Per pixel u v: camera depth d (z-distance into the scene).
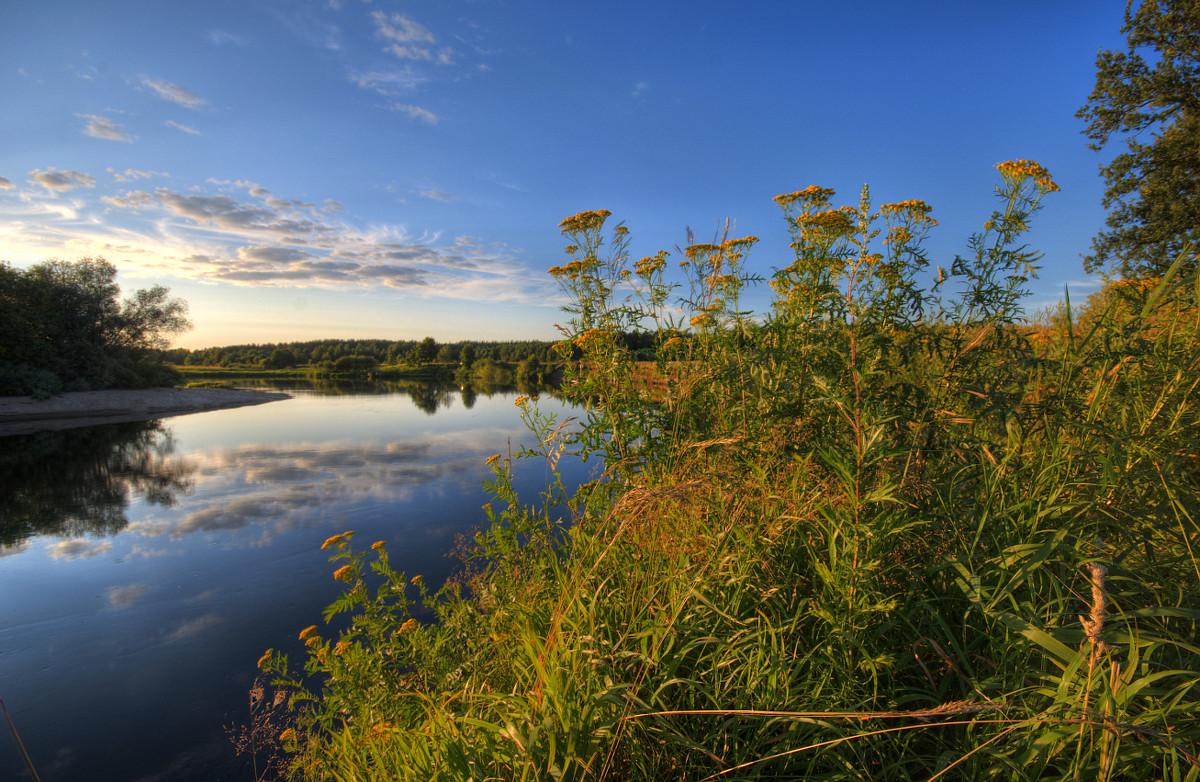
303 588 6.88
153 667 5.27
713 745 1.35
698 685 1.37
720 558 1.67
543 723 1.21
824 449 1.74
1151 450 1.64
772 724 1.34
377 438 19.33
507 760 1.22
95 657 5.48
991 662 1.39
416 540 8.09
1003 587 1.47
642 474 2.70
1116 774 1.05
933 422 1.97
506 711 1.41
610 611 1.74
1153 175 12.70
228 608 6.45
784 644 1.46
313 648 2.54
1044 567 1.53
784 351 2.31
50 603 6.74
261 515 10.04
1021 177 2.27
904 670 1.56
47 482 13.41
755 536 1.76
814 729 1.30
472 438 19.02
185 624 6.09
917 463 1.90
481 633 2.32
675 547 1.91
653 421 2.93
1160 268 11.81
